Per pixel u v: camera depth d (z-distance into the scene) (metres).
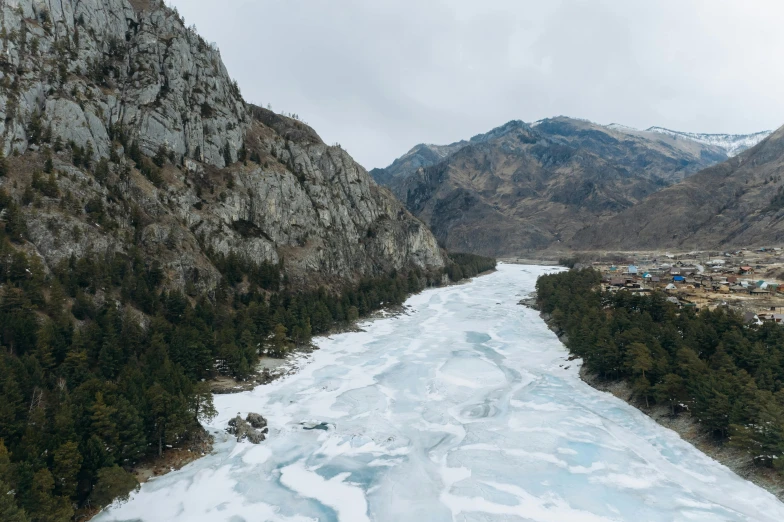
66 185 89.50
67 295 76.44
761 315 96.81
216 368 81.44
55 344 64.56
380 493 50.25
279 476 53.19
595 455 57.75
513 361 96.19
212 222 118.19
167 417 54.97
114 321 76.06
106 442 49.19
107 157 104.44
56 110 98.00
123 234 93.56
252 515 46.19
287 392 77.88
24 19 103.75
